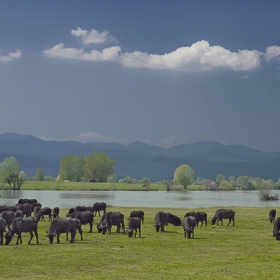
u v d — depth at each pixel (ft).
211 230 173.06
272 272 99.45
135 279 92.38
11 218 162.81
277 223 153.48
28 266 104.12
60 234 143.74
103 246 131.34
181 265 106.93
